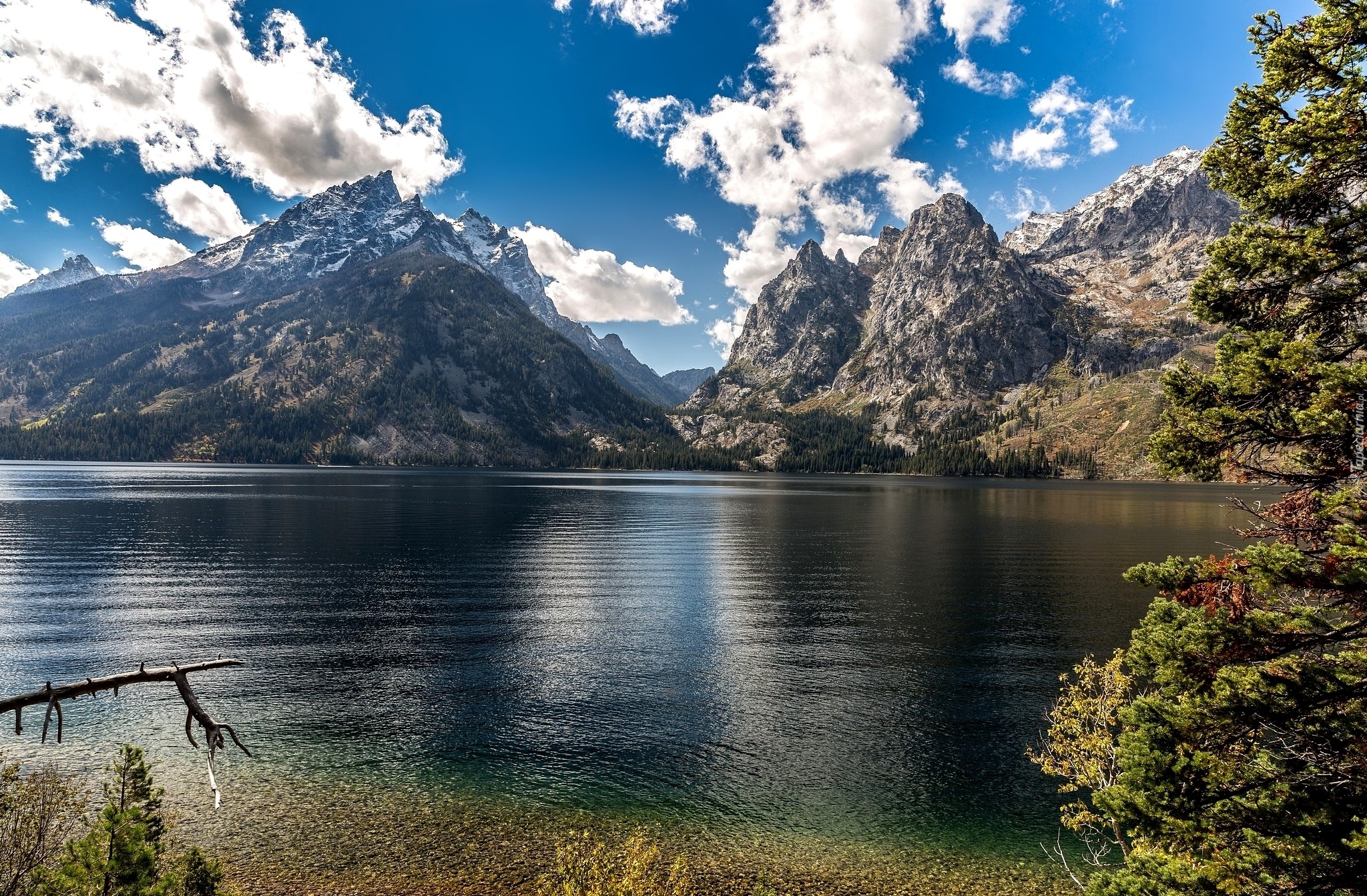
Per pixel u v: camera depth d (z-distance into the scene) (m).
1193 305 12.80
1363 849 9.99
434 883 19.88
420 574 66.62
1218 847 10.80
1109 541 96.50
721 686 36.97
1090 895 11.77
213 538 88.19
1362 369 9.82
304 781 26.03
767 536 101.06
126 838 12.64
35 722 31.06
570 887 18.23
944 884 20.47
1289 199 11.80
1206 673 11.48
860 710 33.75
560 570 70.56
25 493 151.50
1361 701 11.13
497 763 27.78
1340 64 11.19
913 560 78.88
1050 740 30.38
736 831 23.17
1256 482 11.41
